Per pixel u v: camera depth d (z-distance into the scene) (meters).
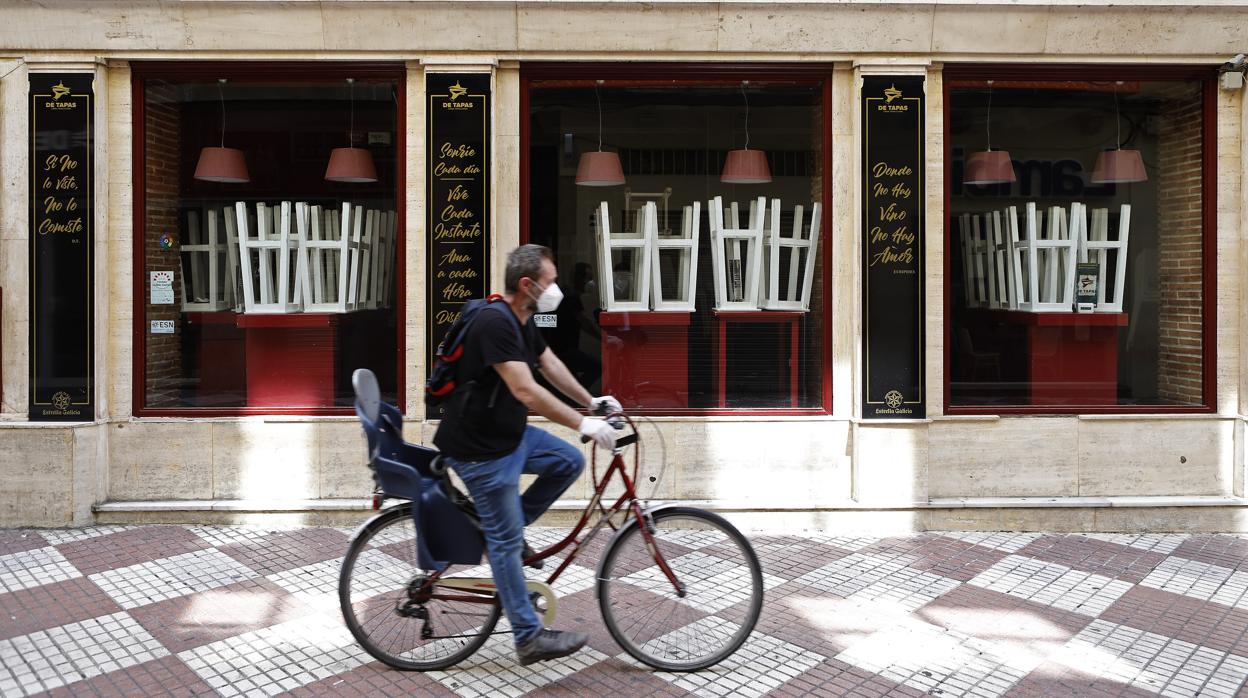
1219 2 6.20
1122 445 6.55
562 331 6.59
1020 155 6.64
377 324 6.55
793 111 6.61
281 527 6.27
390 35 6.22
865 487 6.34
